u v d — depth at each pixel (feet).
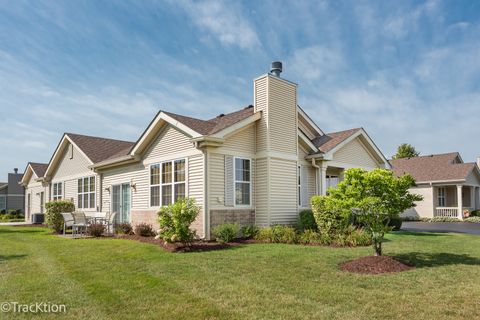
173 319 15.17
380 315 15.38
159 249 33.65
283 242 38.50
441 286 19.84
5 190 143.43
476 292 18.60
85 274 23.43
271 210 43.24
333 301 17.31
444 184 87.56
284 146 45.88
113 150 72.43
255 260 27.27
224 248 34.32
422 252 31.12
